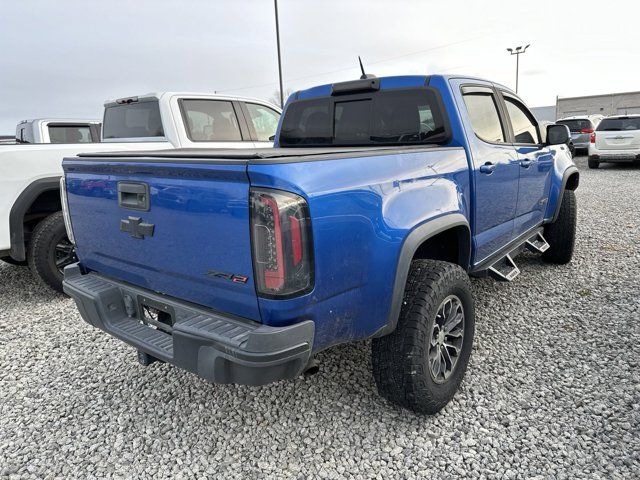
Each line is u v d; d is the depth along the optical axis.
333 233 1.97
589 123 18.62
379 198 2.23
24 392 3.08
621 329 3.60
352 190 2.07
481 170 3.17
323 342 2.08
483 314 3.99
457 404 2.77
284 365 1.91
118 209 2.42
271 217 1.79
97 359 3.51
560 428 2.51
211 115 6.09
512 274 3.64
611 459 2.28
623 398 2.74
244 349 1.84
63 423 2.75
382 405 2.79
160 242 2.23
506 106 3.93
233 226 1.89
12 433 2.67
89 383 3.18
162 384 3.13
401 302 2.37
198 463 2.38
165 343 2.30
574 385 2.89
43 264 4.67
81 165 2.60
